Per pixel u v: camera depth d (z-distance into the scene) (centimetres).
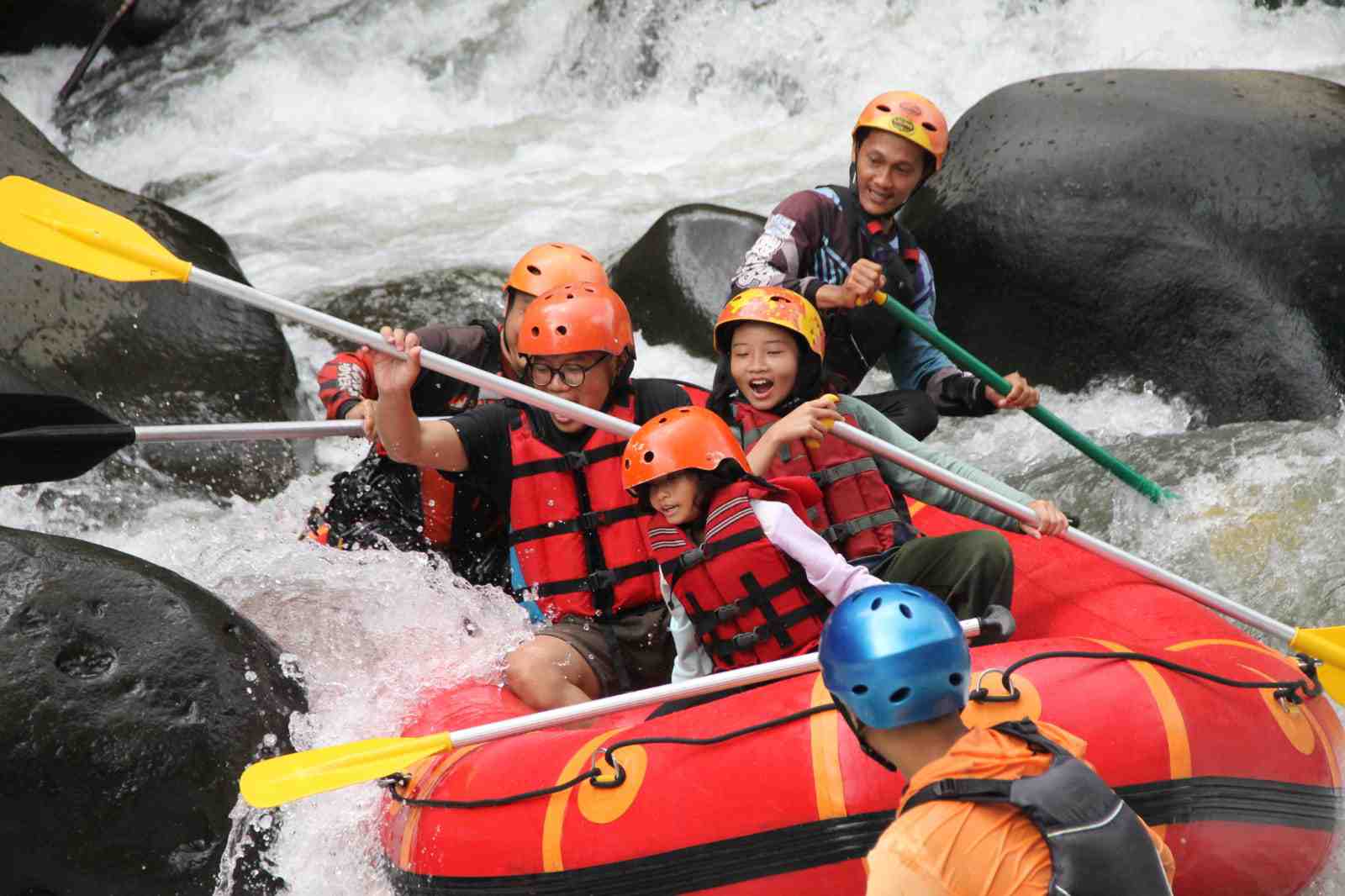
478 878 1086
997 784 755
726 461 1192
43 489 1838
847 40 3238
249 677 1270
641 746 1055
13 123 2336
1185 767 984
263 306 1275
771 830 986
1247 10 3061
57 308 2036
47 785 1178
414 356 1256
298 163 3331
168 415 2019
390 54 3647
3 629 1222
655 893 1020
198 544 1723
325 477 2058
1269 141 2041
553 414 1348
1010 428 2066
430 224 2883
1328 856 1057
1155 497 1638
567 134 3328
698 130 3269
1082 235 2066
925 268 1723
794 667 1084
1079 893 734
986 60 3164
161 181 3353
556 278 1483
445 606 1412
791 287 1597
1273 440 1695
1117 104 2120
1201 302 2016
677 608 1224
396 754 1057
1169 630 1189
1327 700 1128
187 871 1209
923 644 779
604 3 3491
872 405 1678
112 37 3794
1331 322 1981
